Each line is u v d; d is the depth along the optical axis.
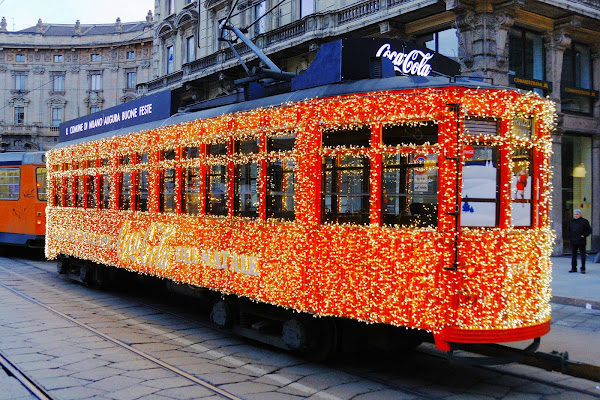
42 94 57.34
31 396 5.18
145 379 5.75
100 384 5.55
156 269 8.77
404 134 5.60
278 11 22.95
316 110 6.14
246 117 7.03
